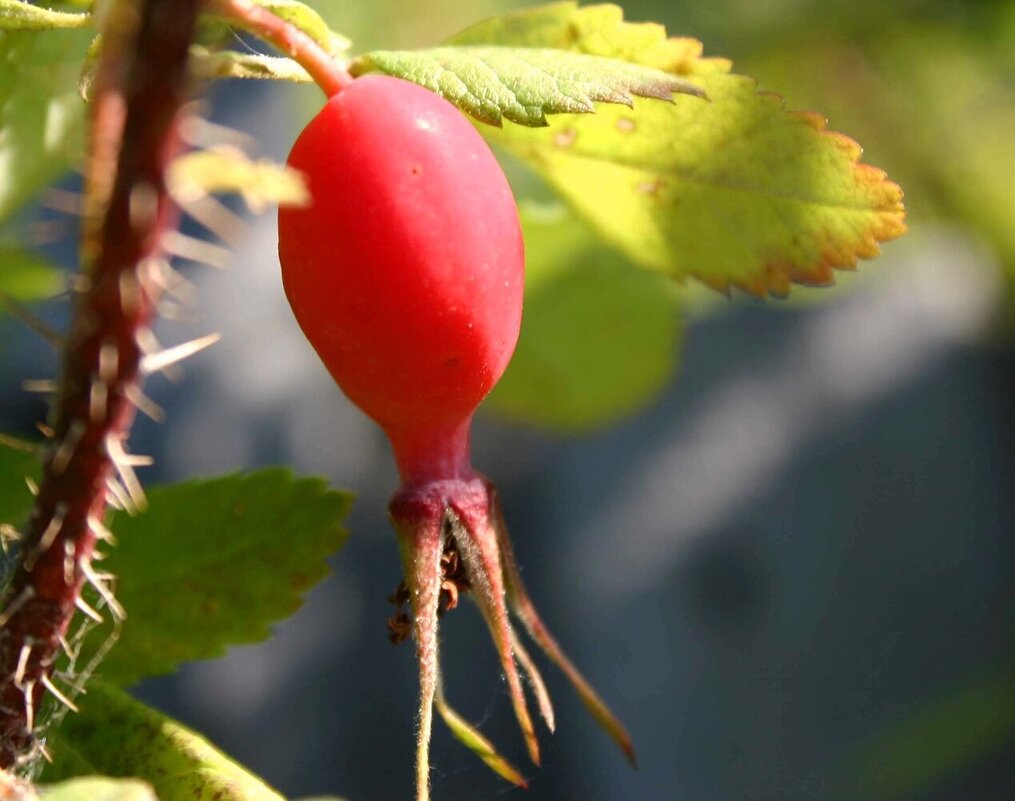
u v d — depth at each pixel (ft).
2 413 1.06
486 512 0.54
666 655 1.51
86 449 0.47
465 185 0.51
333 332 0.52
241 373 1.36
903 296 1.69
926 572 1.61
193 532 0.57
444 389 0.52
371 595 1.40
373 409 0.53
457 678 1.34
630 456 1.58
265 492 0.57
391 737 1.36
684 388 1.62
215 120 1.20
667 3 1.05
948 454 1.66
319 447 1.37
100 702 0.53
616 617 1.51
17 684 0.48
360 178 0.51
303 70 0.52
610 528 1.54
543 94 0.52
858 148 0.55
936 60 1.14
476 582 0.54
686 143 0.56
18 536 0.49
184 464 1.31
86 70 0.52
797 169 0.55
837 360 1.68
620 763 1.44
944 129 1.16
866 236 0.56
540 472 1.53
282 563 0.57
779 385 1.66
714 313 1.60
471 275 0.51
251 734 1.33
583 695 0.56
